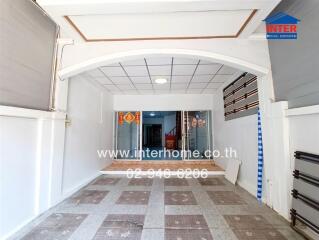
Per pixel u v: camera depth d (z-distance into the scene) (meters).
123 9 2.22
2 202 2.19
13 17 2.27
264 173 3.32
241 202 3.39
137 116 7.36
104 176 5.52
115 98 7.32
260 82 3.33
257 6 2.17
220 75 4.81
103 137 6.09
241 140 4.39
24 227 2.47
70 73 3.25
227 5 2.14
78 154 4.26
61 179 3.37
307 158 2.31
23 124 2.54
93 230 2.43
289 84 2.67
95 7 2.18
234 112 4.79
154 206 3.22
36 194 2.78
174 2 2.09
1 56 2.13
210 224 2.59
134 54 3.11
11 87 2.30
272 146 3.01
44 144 2.92
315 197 2.15
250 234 2.34
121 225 2.56
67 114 3.77
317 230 2.07
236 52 3.08
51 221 2.65
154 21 2.52
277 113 2.83
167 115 12.53
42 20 2.78
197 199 3.56
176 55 3.14
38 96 2.83
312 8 2.12
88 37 2.97
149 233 2.37
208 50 3.09
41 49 2.84
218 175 5.50
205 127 7.27
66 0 2.08
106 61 3.19
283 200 2.77
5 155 2.24
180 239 2.24
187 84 5.71
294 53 2.50
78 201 3.43
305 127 2.42
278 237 2.27
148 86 5.94
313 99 2.26
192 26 2.66
